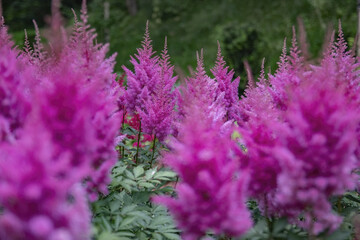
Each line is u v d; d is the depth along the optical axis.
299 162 1.85
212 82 3.60
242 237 2.20
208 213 1.77
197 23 21.05
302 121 1.86
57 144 1.72
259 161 2.15
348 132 1.85
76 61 2.46
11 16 14.45
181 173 1.83
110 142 2.31
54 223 1.45
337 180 1.89
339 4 15.16
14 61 2.19
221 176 1.78
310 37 13.22
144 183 3.11
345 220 2.57
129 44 19.19
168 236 2.61
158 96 3.55
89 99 1.87
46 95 1.74
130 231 2.76
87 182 2.25
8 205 1.44
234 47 10.93
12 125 2.02
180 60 17.53
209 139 1.84
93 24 19.69
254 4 20.36
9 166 1.43
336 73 2.62
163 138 3.60
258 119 2.29
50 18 2.17
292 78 2.87
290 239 2.18
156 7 22.38
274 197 2.22
